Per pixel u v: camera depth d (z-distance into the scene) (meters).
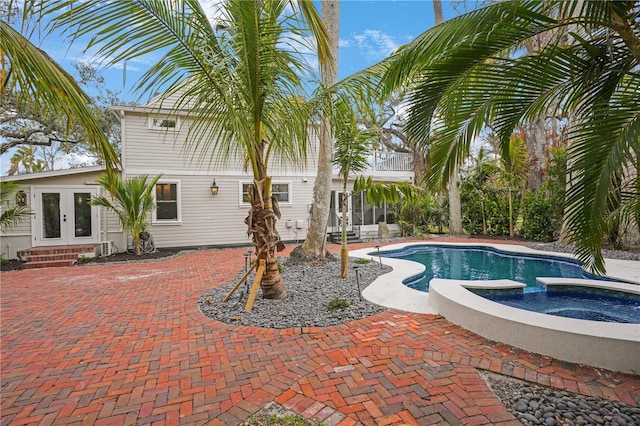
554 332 3.02
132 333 3.85
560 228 10.38
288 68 3.79
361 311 4.40
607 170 2.01
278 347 3.37
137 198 9.70
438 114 2.77
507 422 2.18
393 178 15.73
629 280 5.75
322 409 2.35
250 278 6.49
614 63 2.08
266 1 3.34
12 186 8.66
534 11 2.01
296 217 13.25
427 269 8.46
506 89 2.41
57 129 14.05
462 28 2.17
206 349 3.37
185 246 11.66
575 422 2.17
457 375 2.77
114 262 9.02
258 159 4.61
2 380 2.81
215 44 3.47
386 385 2.64
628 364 2.74
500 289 5.27
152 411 2.37
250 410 2.36
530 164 13.35
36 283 6.51
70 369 3.00
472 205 14.28
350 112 4.57
